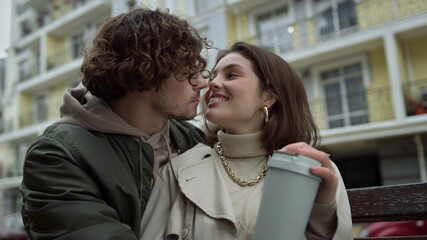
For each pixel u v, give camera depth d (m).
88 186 1.03
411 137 9.42
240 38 11.97
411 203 1.27
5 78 20.08
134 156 1.22
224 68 1.30
